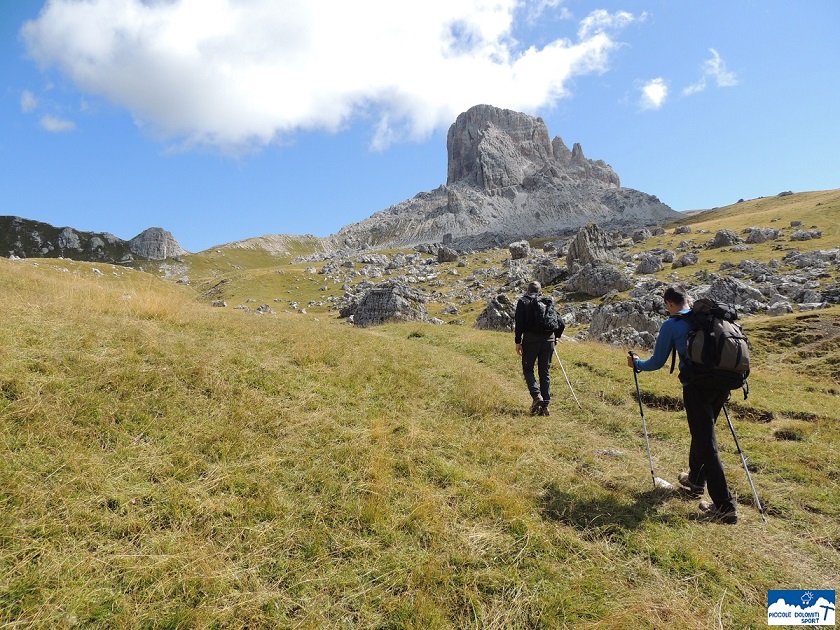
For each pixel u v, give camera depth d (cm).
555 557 444
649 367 631
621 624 359
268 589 370
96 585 348
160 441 551
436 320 5728
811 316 3117
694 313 579
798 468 687
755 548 488
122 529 407
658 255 8662
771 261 6669
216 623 333
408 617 355
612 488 613
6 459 452
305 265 16350
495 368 1356
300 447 598
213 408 652
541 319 923
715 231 10856
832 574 453
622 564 444
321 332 1380
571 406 983
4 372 589
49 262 8375
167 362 751
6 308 882
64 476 452
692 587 419
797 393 1355
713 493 547
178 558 380
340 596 372
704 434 566
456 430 752
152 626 324
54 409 549
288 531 434
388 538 441
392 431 700
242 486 495
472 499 528
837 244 7275
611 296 6316
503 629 354
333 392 817
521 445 707
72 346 733
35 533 382
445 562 420
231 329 1134
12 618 313
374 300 5559
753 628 372
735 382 553
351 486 520
